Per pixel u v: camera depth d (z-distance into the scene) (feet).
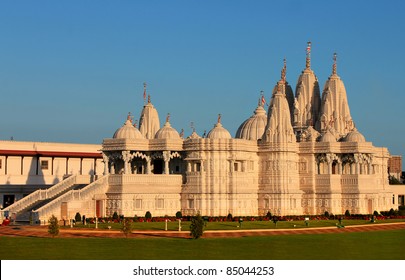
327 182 569.23
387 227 450.71
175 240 361.30
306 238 376.48
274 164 559.38
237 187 539.29
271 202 554.46
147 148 544.62
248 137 602.03
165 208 528.63
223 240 363.35
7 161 600.80
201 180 533.14
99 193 508.53
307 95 655.76
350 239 375.45
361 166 596.29
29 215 473.26
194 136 605.31
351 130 635.66
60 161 632.79
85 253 311.47
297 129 644.27
